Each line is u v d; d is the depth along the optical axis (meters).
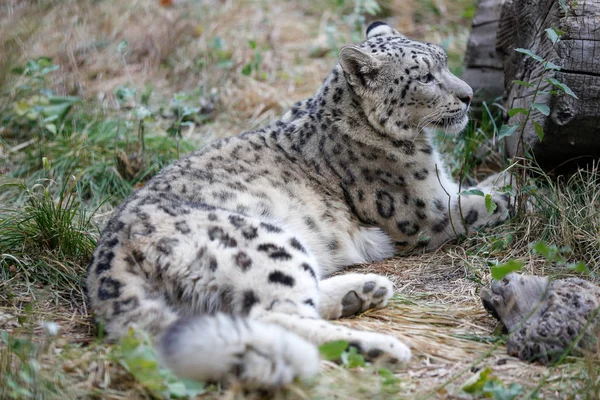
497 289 7.53
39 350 6.83
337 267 9.40
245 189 8.93
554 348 6.82
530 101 9.73
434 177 9.93
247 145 9.56
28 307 7.64
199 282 7.13
